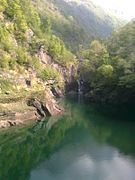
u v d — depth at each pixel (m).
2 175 68.12
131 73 139.75
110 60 163.25
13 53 140.62
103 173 67.62
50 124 109.06
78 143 89.06
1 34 139.88
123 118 119.19
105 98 156.88
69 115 123.06
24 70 140.88
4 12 163.88
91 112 130.25
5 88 114.19
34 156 79.25
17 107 106.19
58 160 76.12
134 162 74.00
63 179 65.19
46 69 171.62
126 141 90.00
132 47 155.25
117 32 188.25
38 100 115.44
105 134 97.19
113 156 77.81
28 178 66.19
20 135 95.31
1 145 86.81
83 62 196.88
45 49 187.88
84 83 193.38
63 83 193.12
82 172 68.75
